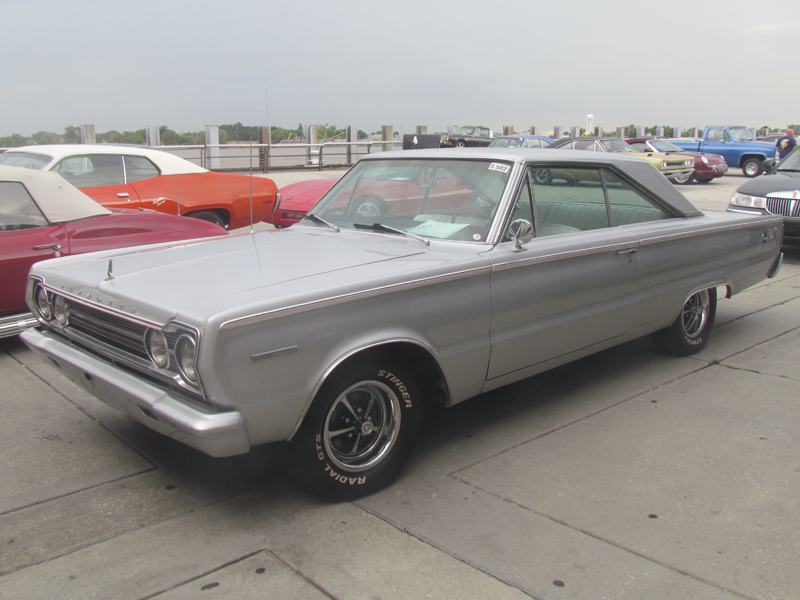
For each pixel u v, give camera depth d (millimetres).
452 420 3787
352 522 2711
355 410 2885
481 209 3457
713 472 3143
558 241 3572
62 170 7148
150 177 7734
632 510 2807
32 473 3113
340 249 3297
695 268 4496
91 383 2910
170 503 2861
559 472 3145
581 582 2328
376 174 4016
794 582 2338
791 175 9297
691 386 4281
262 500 2891
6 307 4703
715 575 2373
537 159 3623
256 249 3342
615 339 4031
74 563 2424
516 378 3504
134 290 2730
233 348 2363
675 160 19000
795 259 8844
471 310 3117
